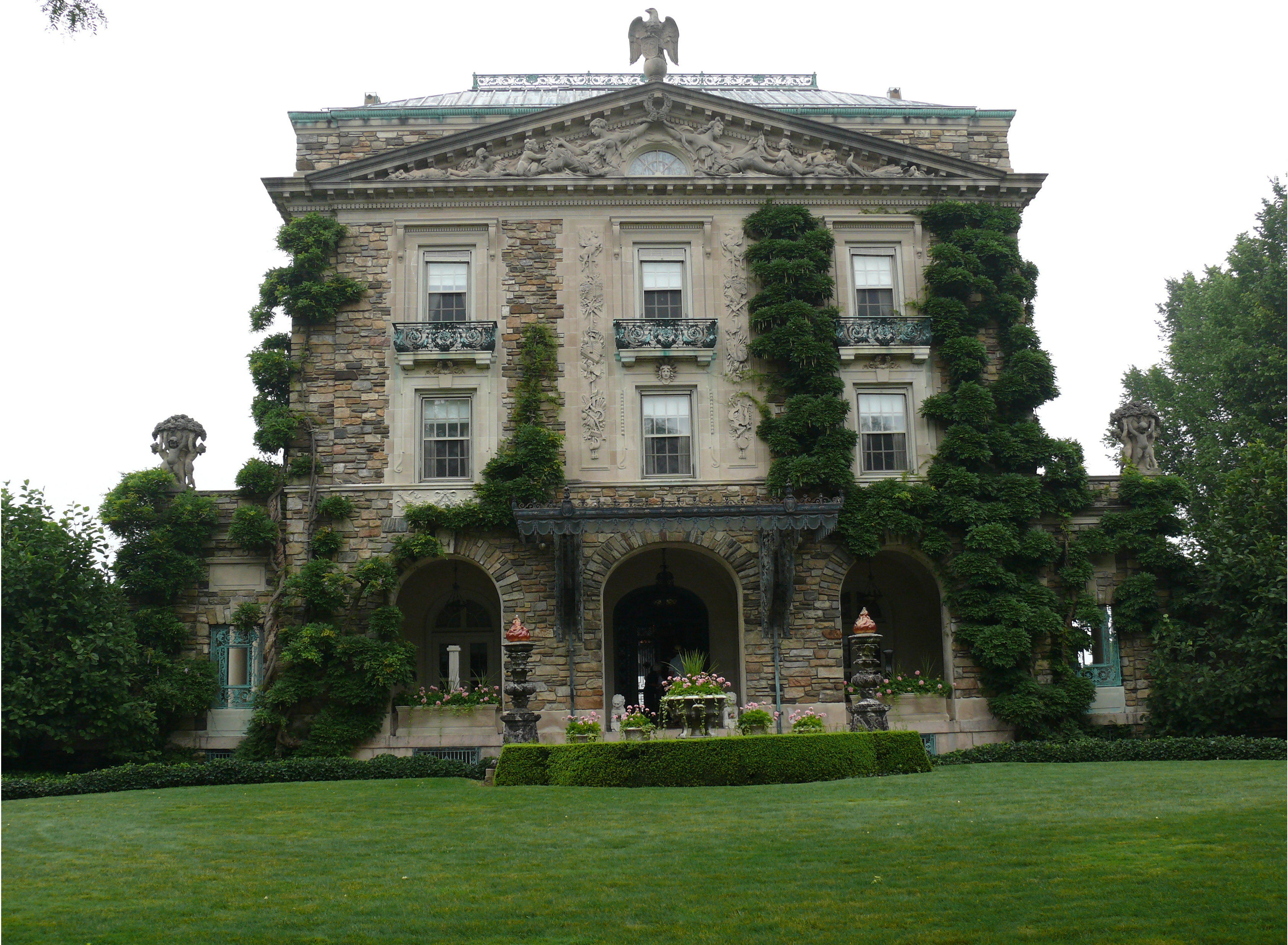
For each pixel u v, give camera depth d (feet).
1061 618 96.02
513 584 94.89
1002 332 103.30
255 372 97.60
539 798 57.93
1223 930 30.55
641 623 107.14
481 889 37.70
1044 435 99.86
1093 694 94.43
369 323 99.76
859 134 103.81
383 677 89.66
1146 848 40.34
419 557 94.84
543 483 95.04
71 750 83.10
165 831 50.72
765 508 86.79
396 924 33.68
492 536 95.76
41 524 88.22
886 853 41.09
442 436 98.63
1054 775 63.62
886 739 68.23
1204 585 96.32
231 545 95.91
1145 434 104.17
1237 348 121.60
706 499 97.35
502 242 101.60
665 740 65.05
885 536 97.71
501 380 98.99
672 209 102.94
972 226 104.58
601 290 101.04
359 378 98.68
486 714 92.27
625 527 90.02
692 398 99.91
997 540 95.35
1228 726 91.04
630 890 36.96
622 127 103.96
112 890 38.75
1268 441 117.50
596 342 100.07
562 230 102.01
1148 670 96.84
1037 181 105.29
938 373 102.17
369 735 90.74
